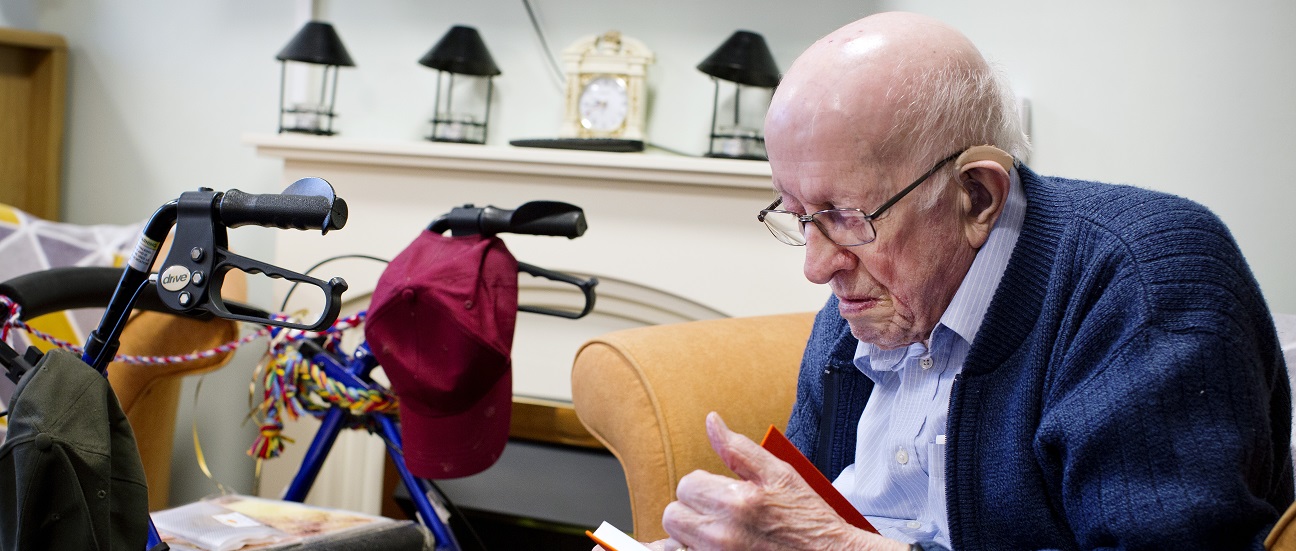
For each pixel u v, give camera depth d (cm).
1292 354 136
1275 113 164
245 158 248
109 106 254
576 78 221
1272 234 165
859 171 94
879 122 93
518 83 233
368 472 228
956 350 106
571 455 215
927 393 109
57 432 87
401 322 137
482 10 234
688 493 89
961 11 188
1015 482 96
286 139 218
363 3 238
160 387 197
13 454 87
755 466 88
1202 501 80
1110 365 88
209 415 247
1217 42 167
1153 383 84
